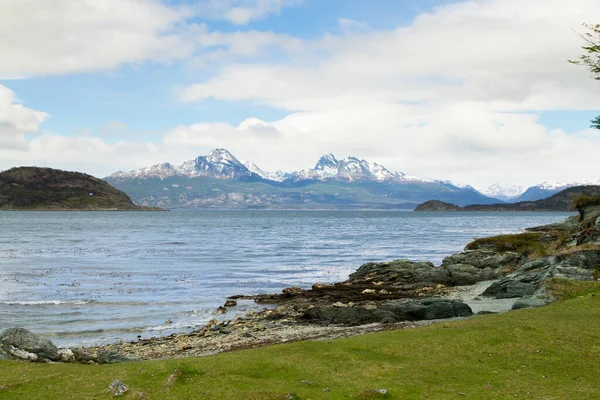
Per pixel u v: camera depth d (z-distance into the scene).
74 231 181.25
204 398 17.58
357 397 17.73
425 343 24.41
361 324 38.59
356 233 184.00
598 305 31.05
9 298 53.12
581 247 54.91
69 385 19.22
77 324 42.38
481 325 27.00
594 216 62.59
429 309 39.41
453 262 69.88
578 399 17.47
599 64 29.73
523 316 28.92
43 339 26.80
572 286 37.78
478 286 60.59
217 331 39.00
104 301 52.44
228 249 114.25
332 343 25.25
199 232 184.12
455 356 22.56
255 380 19.56
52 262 84.75
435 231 197.75
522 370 20.70
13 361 23.80
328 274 76.44
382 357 22.86
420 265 70.38
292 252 108.88
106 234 165.38
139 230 193.50
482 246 80.00
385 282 64.50
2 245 116.56
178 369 20.39
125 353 32.34
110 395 17.89
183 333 39.12
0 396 18.03
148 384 19.03
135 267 80.50
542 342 23.70
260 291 61.28
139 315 46.31
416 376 20.14
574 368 20.72
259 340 34.19
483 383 19.27
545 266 51.00
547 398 17.61
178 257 96.06
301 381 19.53
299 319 42.81
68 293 56.56
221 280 68.94
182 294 57.66
